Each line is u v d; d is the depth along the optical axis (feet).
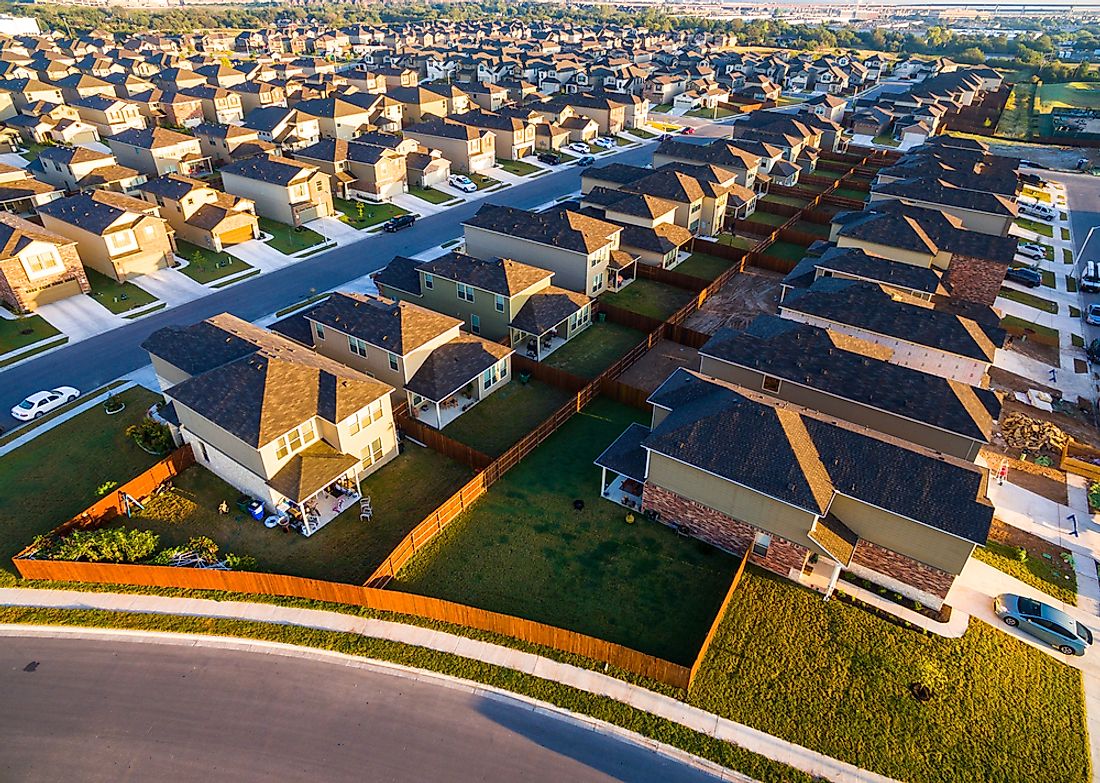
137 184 239.09
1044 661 83.56
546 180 287.07
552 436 124.67
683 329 156.15
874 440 92.12
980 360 126.82
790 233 223.30
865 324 137.69
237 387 106.63
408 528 103.60
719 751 72.95
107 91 354.54
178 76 379.96
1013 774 70.95
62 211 190.39
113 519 104.37
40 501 107.76
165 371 128.16
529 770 71.26
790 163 281.54
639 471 104.01
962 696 78.64
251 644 85.25
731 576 95.30
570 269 172.96
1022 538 101.65
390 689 79.82
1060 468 116.57
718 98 449.06
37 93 332.19
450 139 285.64
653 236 195.93
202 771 70.69
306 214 227.40
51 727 75.10
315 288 184.75
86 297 175.52
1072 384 144.46
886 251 179.32
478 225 185.98
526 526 103.71
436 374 126.82
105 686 79.71
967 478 86.17
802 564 92.22
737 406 95.96
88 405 132.36
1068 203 263.29
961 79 460.96
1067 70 553.64
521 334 154.61
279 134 295.89
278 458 103.04
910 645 84.89
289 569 95.96
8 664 82.23
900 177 244.83
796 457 89.30
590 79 454.81
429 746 73.51
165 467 111.45
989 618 88.84
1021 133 378.53
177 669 82.02
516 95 404.57
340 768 71.10
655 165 273.13
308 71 479.00
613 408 133.39
